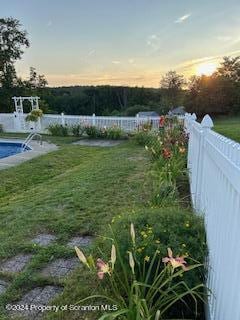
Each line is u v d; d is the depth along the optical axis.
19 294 2.34
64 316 2.08
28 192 5.18
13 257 2.88
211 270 2.00
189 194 4.57
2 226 3.59
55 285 2.43
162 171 4.98
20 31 25.25
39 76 27.98
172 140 6.89
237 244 1.26
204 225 2.55
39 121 14.78
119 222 2.69
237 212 1.29
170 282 1.83
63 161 7.93
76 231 3.37
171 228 2.42
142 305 1.64
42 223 3.60
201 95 23.61
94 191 4.75
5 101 25.64
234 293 1.29
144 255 2.12
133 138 10.81
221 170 1.79
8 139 12.72
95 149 9.89
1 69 25.17
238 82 23.86
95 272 2.39
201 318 2.05
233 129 12.65
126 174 5.77
